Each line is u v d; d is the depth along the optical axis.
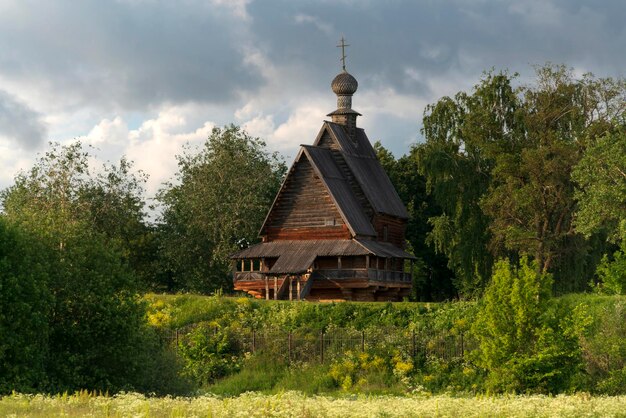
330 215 74.69
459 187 73.94
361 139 84.38
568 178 67.56
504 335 41.00
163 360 38.84
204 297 60.62
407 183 95.44
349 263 73.81
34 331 34.03
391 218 80.38
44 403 25.25
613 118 63.59
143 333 38.56
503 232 69.25
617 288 56.69
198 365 50.41
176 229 93.44
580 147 68.06
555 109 70.12
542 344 40.28
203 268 90.25
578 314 40.69
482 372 46.31
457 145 75.56
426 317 53.31
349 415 23.19
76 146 81.56
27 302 33.84
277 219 76.94
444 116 76.06
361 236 74.12
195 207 89.38
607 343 42.97
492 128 73.12
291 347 51.38
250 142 94.44
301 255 73.06
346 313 55.09
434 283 92.69
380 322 53.69
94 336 36.53
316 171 74.81
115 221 86.94
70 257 37.16
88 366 36.25
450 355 48.72
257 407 24.38
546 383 40.19
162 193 96.44
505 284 41.66
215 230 89.00
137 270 93.31
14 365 33.19
